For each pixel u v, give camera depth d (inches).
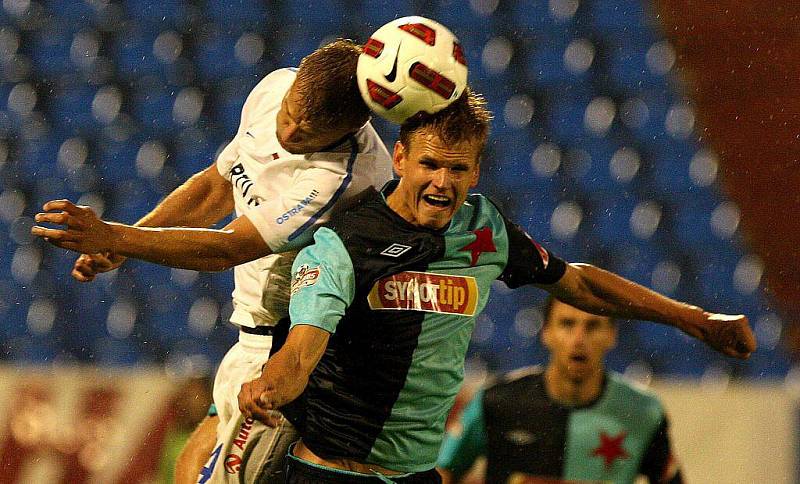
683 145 1430.9
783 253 1314.0
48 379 927.0
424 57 405.1
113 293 1288.1
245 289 500.7
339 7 1579.7
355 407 426.9
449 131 401.7
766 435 863.7
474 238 427.2
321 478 432.1
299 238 439.8
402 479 438.3
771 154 1418.6
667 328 1201.4
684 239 1336.1
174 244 406.9
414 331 418.3
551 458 648.4
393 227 419.2
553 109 1464.1
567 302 479.5
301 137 451.8
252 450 491.8
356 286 412.5
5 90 1528.1
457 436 656.4
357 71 423.8
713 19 1540.4
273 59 1534.2
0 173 1434.5
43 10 1606.8
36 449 914.1
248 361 500.7
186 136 1455.5
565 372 645.3
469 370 1194.0
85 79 1530.5
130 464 900.0
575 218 1348.4
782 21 1529.3
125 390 916.0
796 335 1237.1
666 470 655.1
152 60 1545.3
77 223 379.6
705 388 882.1
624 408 650.8
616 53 1521.9
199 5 1592.0
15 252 1353.3
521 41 1541.6
